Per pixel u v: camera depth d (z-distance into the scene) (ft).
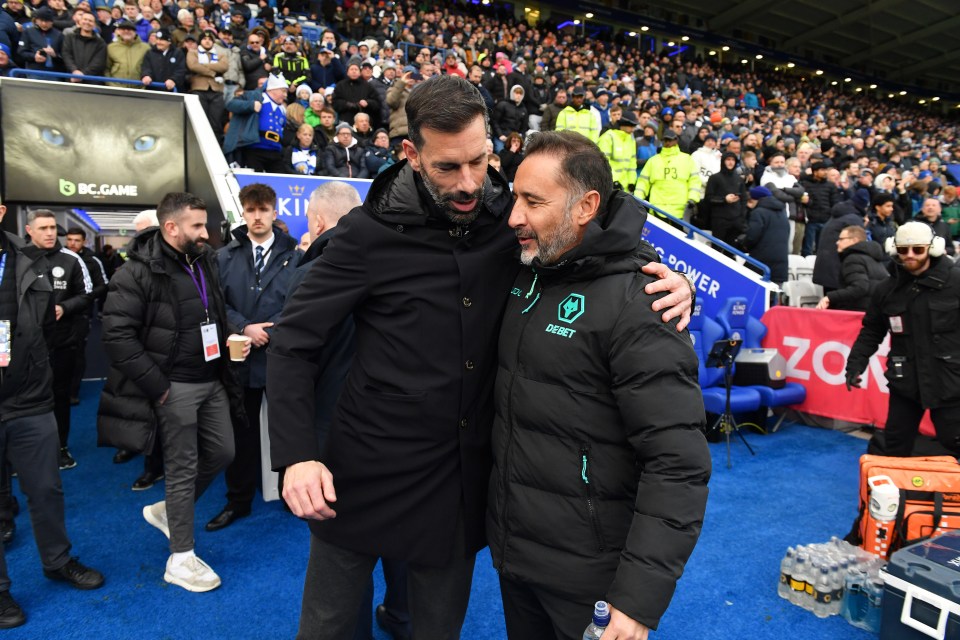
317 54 31.68
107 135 17.28
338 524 4.70
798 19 86.12
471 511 4.63
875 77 100.99
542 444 4.10
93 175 17.13
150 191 17.84
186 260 8.66
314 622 4.92
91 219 26.76
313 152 22.91
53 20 24.16
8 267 7.73
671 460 3.59
